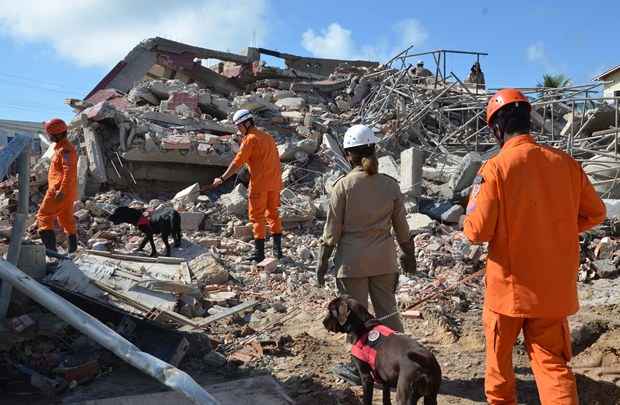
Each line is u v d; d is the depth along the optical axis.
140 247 8.34
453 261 8.56
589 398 4.64
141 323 5.15
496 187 3.42
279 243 8.52
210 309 6.25
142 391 4.56
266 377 4.75
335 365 5.16
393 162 12.23
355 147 4.67
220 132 12.64
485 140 15.63
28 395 4.47
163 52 18.03
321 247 4.75
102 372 4.85
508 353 3.57
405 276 7.89
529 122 3.60
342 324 4.16
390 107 16.20
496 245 3.50
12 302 5.17
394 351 3.83
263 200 8.24
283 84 18.19
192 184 11.64
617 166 11.75
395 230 4.82
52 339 5.05
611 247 8.86
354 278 4.65
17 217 4.96
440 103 16.36
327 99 17.73
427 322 6.26
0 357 4.70
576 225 3.50
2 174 4.57
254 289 7.28
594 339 5.82
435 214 10.71
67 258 6.11
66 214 7.69
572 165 3.53
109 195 10.48
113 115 10.93
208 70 18.80
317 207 10.56
